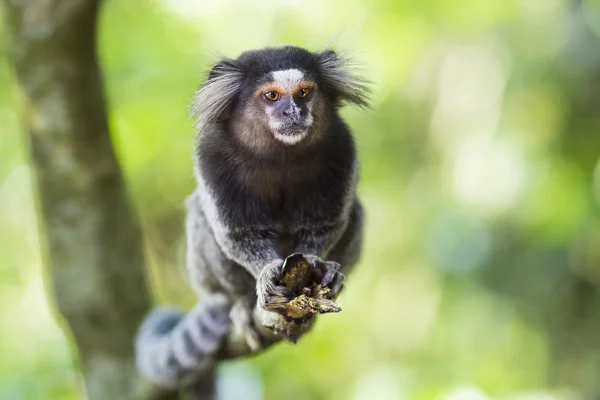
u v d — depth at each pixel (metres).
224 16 14.84
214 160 6.89
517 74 13.72
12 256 15.48
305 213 6.88
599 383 13.00
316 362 14.41
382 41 15.15
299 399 14.74
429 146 15.95
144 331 9.00
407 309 15.41
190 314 8.12
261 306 5.80
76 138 9.16
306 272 5.65
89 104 9.11
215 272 7.31
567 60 13.23
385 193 16.27
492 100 14.88
